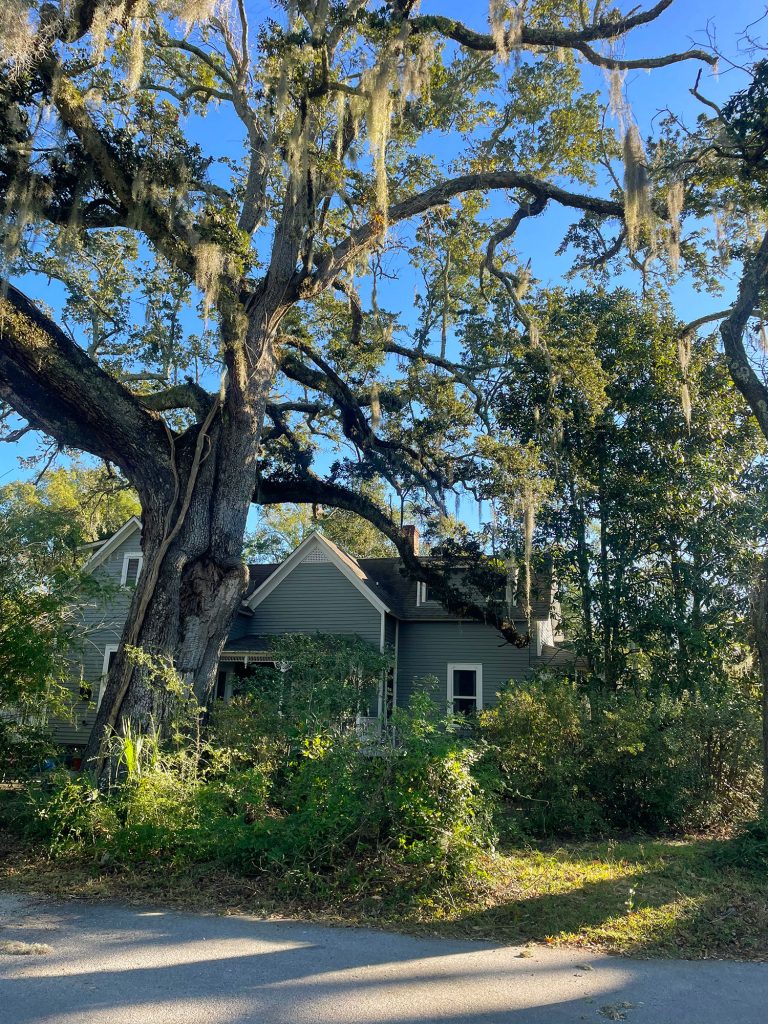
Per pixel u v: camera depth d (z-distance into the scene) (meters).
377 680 18.55
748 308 11.78
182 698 10.04
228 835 7.30
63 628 11.87
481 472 16.39
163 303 16.12
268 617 22.48
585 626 17.31
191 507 11.62
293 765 8.73
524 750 11.03
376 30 11.89
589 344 17.53
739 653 17.19
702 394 17.62
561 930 5.96
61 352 10.73
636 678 16.38
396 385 17.72
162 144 11.91
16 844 8.45
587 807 11.05
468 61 14.55
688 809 11.52
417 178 15.84
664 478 16.89
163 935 5.64
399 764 7.34
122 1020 4.07
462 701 21.78
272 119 12.54
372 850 7.26
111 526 29.97
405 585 24.12
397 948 5.51
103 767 9.89
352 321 16.42
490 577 17.86
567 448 17.58
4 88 10.34
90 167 11.48
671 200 12.60
